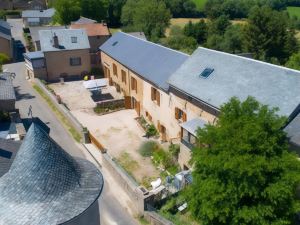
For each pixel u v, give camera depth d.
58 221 10.38
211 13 96.25
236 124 16.94
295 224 19.22
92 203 11.31
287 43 66.00
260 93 21.83
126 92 41.47
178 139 29.78
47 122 35.03
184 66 28.92
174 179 24.00
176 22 96.19
